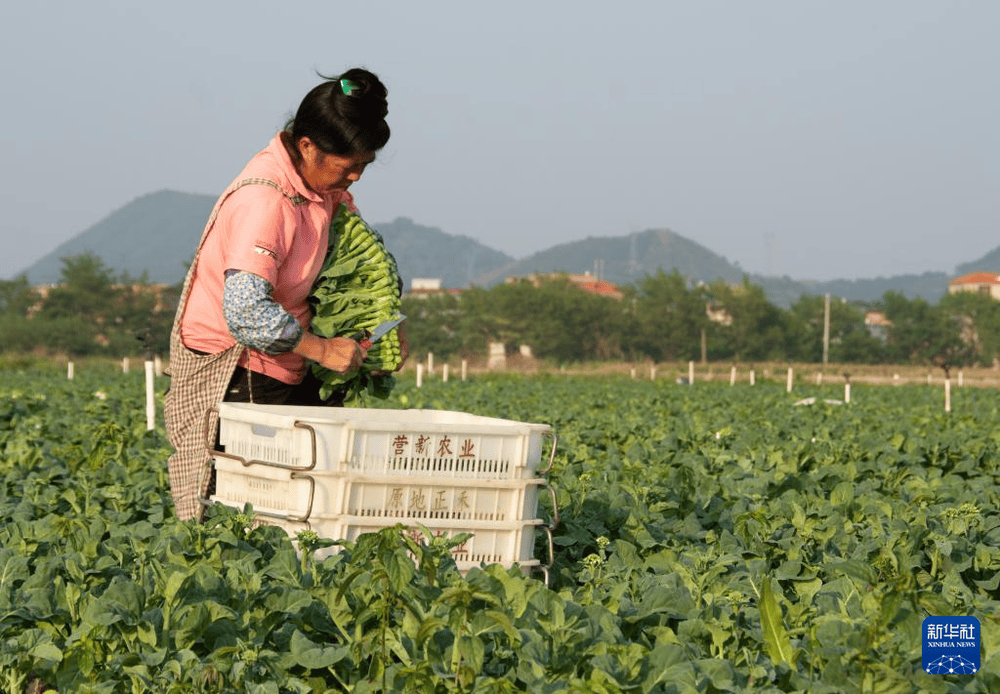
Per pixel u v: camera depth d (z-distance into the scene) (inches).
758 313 5187.0
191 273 207.3
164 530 208.7
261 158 202.5
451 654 145.6
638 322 4977.9
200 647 155.6
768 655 154.9
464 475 183.8
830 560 215.0
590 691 131.2
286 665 147.1
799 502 289.6
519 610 155.3
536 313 4793.3
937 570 220.2
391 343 215.3
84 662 146.5
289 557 170.7
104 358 4067.4
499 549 186.9
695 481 308.2
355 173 202.4
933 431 596.1
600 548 209.3
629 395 1054.4
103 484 301.7
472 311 4820.4
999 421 752.3
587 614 156.9
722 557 200.7
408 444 179.9
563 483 297.6
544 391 1107.9
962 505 271.7
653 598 167.0
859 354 5359.3
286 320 194.9
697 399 953.5
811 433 541.0
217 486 199.9
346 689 149.1
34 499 278.7
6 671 147.4
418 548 155.7
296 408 207.2
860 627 152.6
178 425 211.0
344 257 210.8
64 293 4414.4
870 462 399.5
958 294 5551.2
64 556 191.5
